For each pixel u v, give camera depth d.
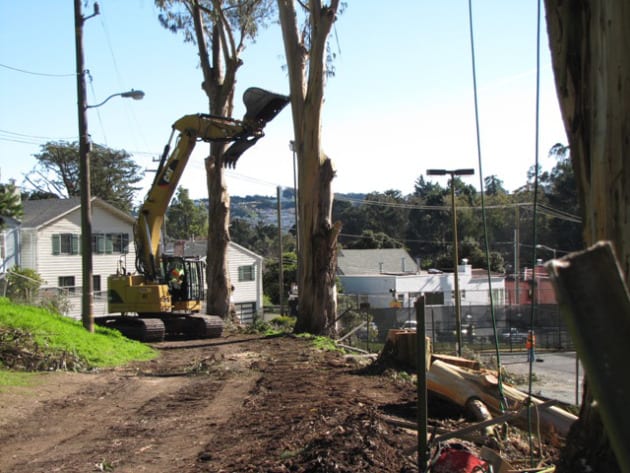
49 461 7.04
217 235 29.84
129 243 44.06
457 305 18.80
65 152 63.41
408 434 7.02
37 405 10.03
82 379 12.58
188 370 13.98
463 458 5.16
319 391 10.64
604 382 1.93
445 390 8.62
